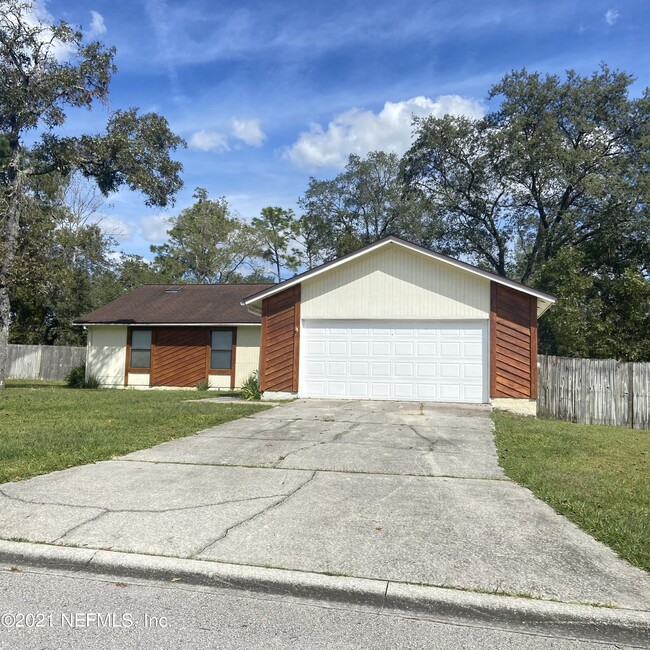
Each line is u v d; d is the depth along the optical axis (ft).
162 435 28.86
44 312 105.09
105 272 121.19
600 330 71.41
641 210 82.12
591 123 91.09
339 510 17.01
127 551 13.79
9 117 57.98
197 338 65.62
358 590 11.96
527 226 106.01
